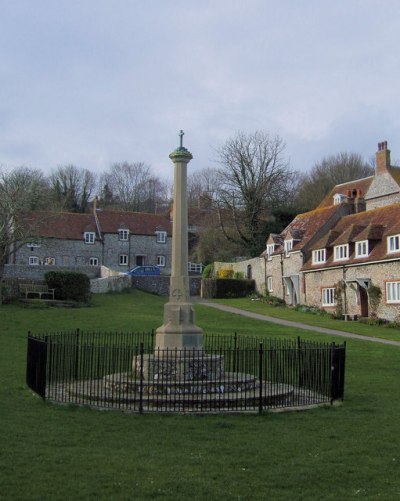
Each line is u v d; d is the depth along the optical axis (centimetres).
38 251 6762
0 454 939
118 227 7275
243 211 6800
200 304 5000
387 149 5459
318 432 1152
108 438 1067
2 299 4131
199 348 1575
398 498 784
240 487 816
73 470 868
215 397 1371
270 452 998
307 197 8000
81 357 1994
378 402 1491
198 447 1019
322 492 805
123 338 2684
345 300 4281
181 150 1639
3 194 4419
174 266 1628
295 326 3594
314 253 4816
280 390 1474
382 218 4400
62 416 1241
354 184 6197
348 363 2219
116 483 816
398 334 3309
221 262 6650
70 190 9588
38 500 743
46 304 4109
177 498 766
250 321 3788
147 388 1420
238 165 6831
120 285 5425
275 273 5503
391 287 3847
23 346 2495
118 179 10800
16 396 1477
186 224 1639
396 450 1030
